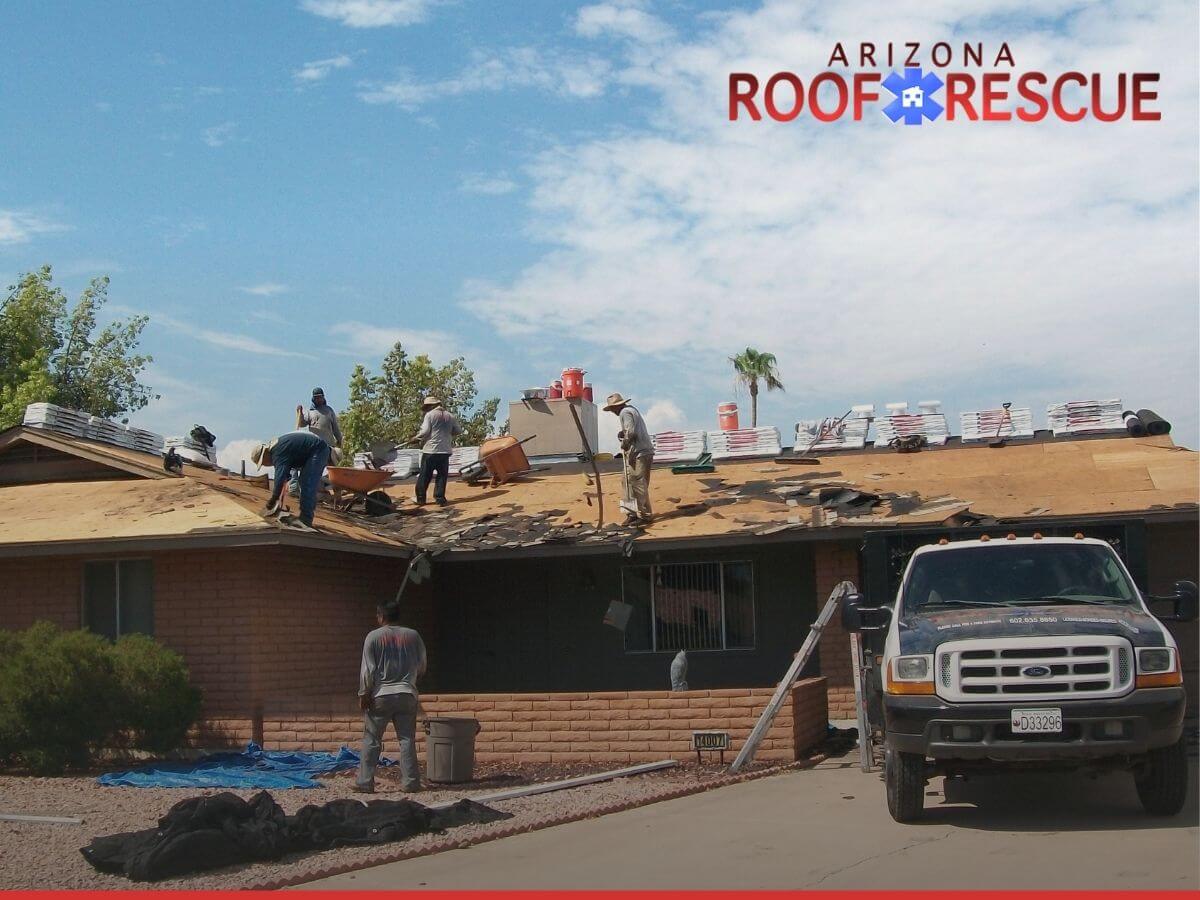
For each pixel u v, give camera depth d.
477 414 44.47
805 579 18.69
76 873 8.05
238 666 15.51
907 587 10.45
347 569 18.05
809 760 13.04
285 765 14.01
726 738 12.88
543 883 7.62
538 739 13.66
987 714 8.82
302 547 16.20
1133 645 8.86
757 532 17.11
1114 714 8.68
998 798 10.47
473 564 20.39
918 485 18.86
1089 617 9.24
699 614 19.23
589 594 19.80
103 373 45.25
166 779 12.74
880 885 7.27
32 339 43.06
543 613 20.00
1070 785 11.10
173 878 7.85
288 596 16.38
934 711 8.94
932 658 9.06
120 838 8.41
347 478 20.34
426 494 21.80
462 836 9.08
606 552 17.67
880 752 13.10
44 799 11.73
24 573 16.56
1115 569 10.35
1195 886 6.94
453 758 12.20
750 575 19.02
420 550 18.14
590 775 12.35
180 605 15.86
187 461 20.56
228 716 15.37
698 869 7.93
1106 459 19.06
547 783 12.00
